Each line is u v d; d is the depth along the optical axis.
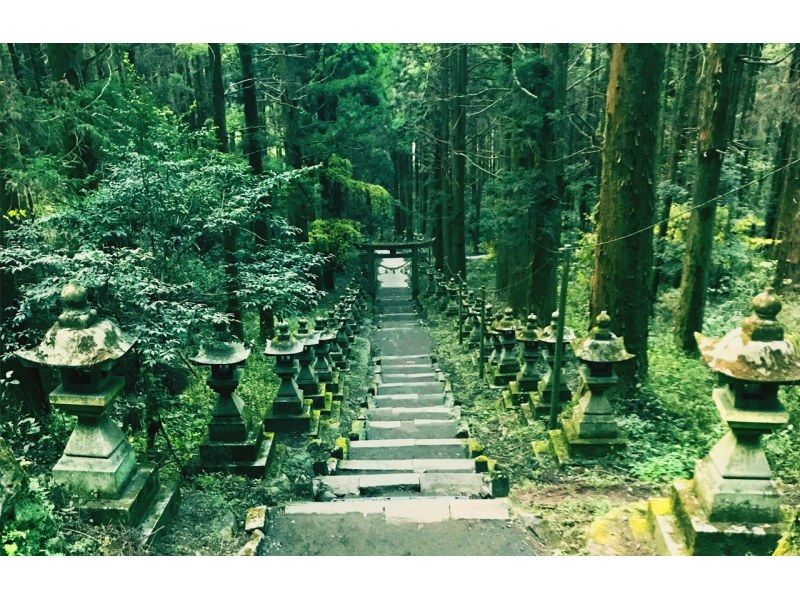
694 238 11.20
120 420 6.42
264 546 4.85
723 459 3.87
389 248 24.45
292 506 5.46
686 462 6.66
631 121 7.86
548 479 6.57
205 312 6.14
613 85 7.95
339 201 22.59
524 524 5.12
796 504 5.14
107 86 8.29
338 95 18.11
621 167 8.05
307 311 16.72
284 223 8.15
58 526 3.98
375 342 17.67
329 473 6.93
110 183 6.41
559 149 14.28
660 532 4.21
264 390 10.27
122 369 6.45
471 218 29.00
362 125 18.39
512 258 17.17
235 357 6.17
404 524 5.14
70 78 8.38
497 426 8.91
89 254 5.24
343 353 13.89
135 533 4.21
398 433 8.75
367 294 25.64
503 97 14.82
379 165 24.55
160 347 5.50
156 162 6.36
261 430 6.76
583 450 6.88
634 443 7.18
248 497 5.72
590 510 5.49
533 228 13.64
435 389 11.84
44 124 7.16
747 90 17.17
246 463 6.27
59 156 7.71
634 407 8.32
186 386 8.55
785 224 13.88
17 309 5.89
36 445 5.60
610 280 8.42
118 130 7.75
